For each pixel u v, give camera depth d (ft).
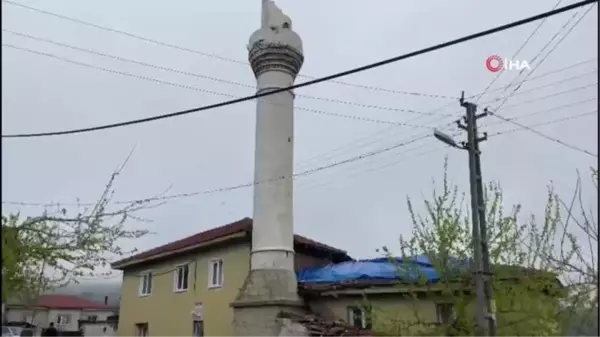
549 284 48.26
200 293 83.66
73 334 106.52
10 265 30.48
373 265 70.49
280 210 74.54
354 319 67.46
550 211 50.88
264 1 84.33
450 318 56.65
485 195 52.49
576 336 46.44
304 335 64.85
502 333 48.62
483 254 43.57
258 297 69.36
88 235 32.89
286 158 77.25
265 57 80.23
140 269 98.43
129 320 96.99
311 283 71.36
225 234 79.56
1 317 31.32
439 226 51.93
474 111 47.50
